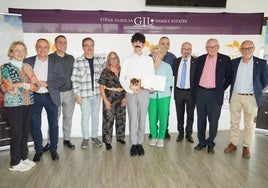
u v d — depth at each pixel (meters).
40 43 3.03
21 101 2.81
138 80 3.15
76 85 3.48
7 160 3.32
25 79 2.83
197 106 3.51
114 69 3.60
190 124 4.00
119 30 4.26
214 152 3.57
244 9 4.41
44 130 4.30
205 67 3.40
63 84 3.23
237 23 4.41
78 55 4.26
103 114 3.67
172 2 4.21
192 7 4.30
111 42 4.28
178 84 3.87
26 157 3.14
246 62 3.28
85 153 3.54
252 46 3.18
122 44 4.30
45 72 3.11
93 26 4.21
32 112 3.01
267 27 4.30
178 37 4.37
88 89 3.55
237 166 3.12
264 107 4.47
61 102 3.61
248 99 3.30
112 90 3.62
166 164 3.16
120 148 3.73
